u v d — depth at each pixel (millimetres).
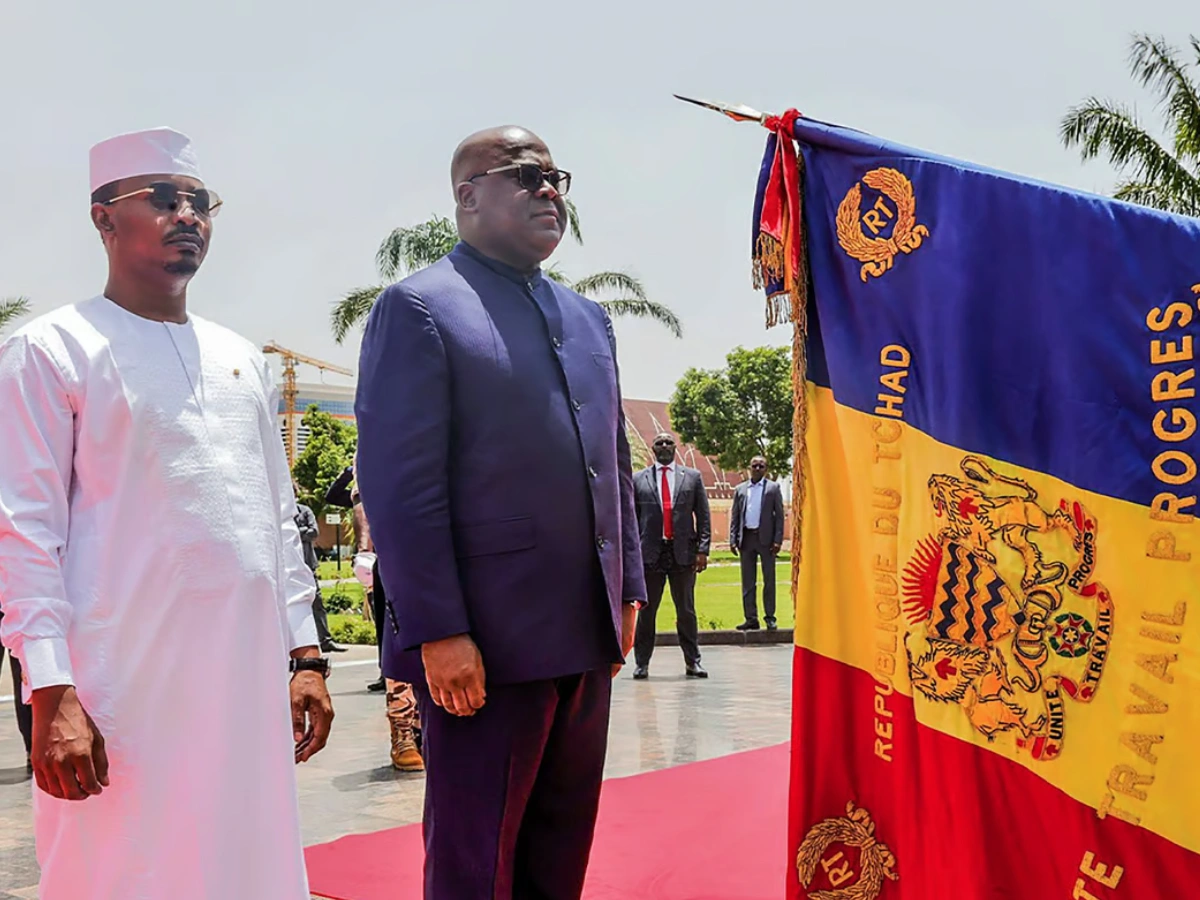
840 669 2986
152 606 2467
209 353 2686
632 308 19328
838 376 2951
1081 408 2561
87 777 2293
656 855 4035
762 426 52219
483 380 2768
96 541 2455
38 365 2439
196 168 2711
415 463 2688
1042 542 2615
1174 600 2445
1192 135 18578
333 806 5137
